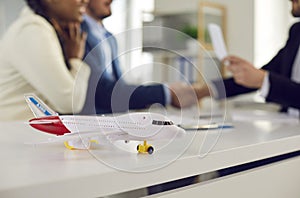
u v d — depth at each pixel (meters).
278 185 0.56
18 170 0.34
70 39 1.63
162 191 0.43
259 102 1.67
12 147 0.48
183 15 2.27
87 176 0.32
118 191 0.35
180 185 0.45
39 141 0.50
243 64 1.13
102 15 1.79
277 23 2.17
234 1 2.37
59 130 0.44
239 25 2.37
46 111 0.49
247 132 0.66
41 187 0.30
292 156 0.63
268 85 1.05
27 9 1.58
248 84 1.13
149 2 2.11
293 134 0.63
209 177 0.48
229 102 1.82
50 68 1.51
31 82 1.50
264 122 0.90
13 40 1.55
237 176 0.48
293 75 1.23
